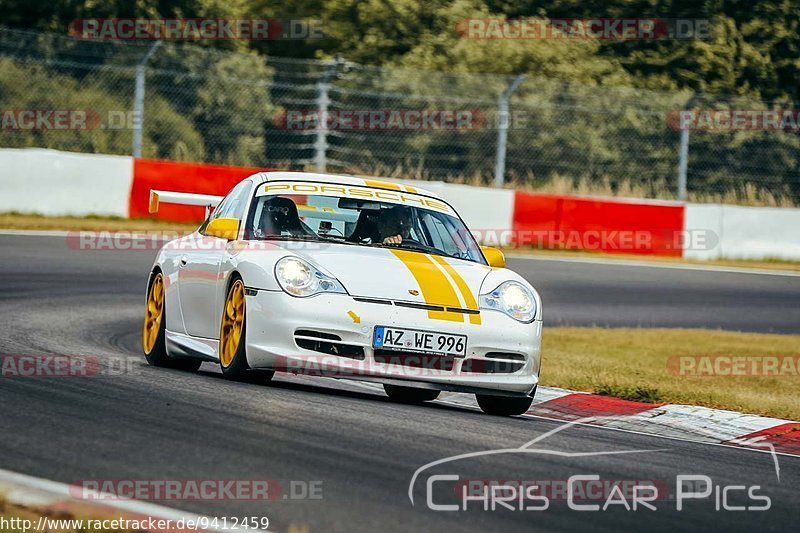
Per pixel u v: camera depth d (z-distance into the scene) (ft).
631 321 164.04
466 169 290.35
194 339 94.38
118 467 55.67
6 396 73.56
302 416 71.77
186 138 284.00
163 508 49.32
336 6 339.36
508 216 230.07
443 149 292.61
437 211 97.66
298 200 93.71
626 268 212.64
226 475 55.21
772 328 167.73
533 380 84.89
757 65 324.39
